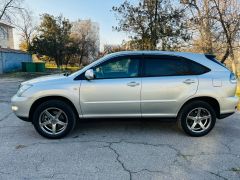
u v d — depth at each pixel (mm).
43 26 41750
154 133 5320
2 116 6734
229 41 16312
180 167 3770
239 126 5926
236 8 15898
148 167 3760
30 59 38812
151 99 4918
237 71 17984
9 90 12547
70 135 5141
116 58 4945
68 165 3795
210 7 16719
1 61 28641
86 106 4867
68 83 4824
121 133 5297
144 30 18938
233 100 5098
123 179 3404
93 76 4738
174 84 4918
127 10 18922
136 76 4938
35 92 4770
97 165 3805
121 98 4879
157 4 18328
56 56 42375
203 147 4570
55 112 4934
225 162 3955
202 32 17172
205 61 5133
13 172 3570
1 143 4672
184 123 5062
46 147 4484
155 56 5023
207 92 4977
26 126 5766
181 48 18797
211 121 5105
